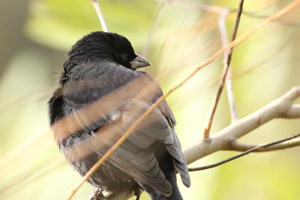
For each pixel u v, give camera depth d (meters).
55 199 10.84
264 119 11.32
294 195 14.11
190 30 9.88
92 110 10.68
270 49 11.52
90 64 11.80
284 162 14.37
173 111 11.38
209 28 9.96
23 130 12.70
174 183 9.89
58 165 9.37
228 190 13.20
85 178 7.88
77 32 12.61
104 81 11.06
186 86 11.21
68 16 12.59
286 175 14.20
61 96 11.43
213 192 13.10
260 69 11.54
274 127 14.97
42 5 12.61
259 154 14.18
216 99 10.52
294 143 10.66
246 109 13.01
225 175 13.23
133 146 9.88
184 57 9.62
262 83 13.09
